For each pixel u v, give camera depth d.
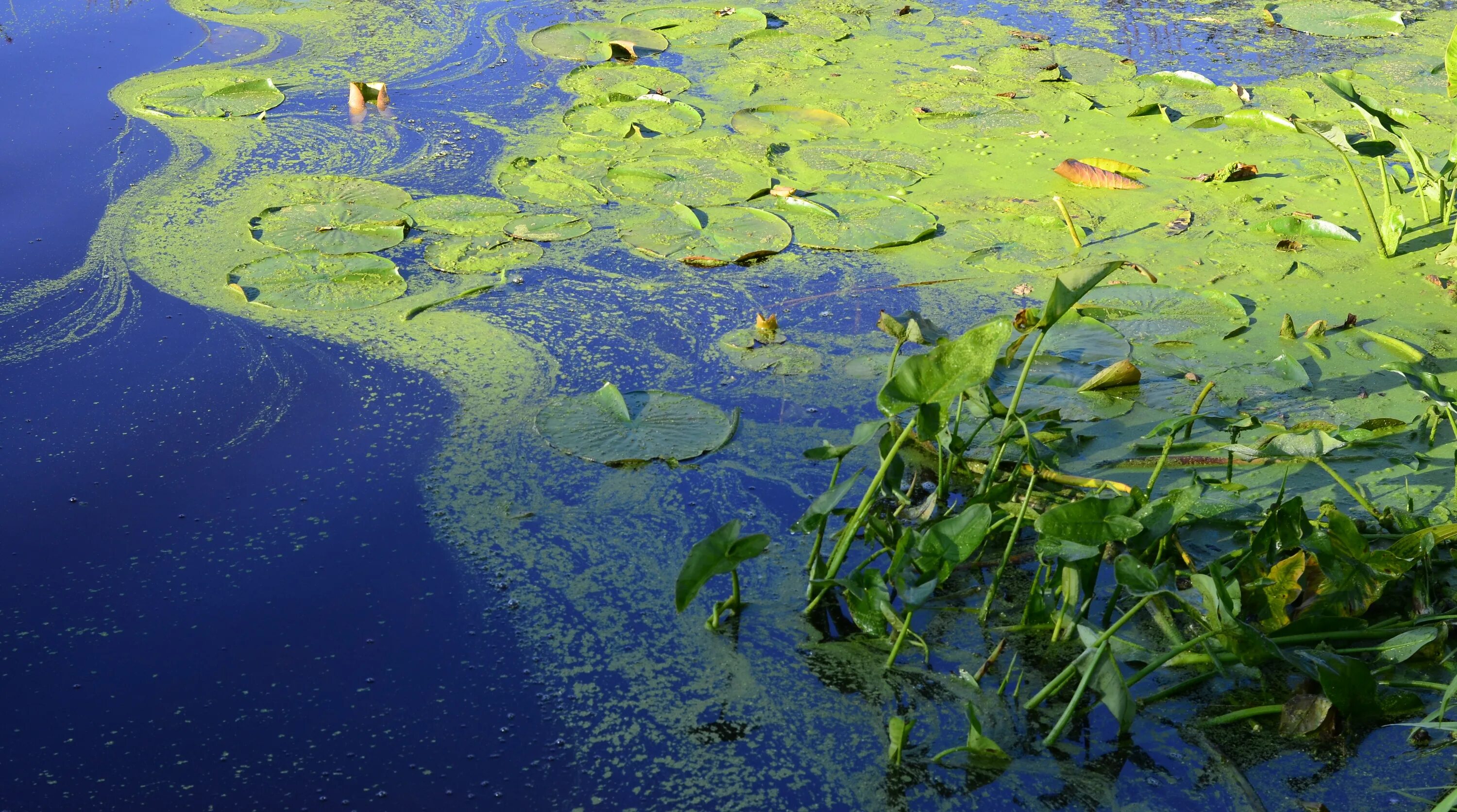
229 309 3.22
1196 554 2.26
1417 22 5.76
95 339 3.06
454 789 1.80
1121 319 3.15
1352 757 1.82
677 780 1.82
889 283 3.40
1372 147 3.30
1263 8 6.08
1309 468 2.52
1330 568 2.03
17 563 2.27
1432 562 2.17
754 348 3.06
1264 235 3.66
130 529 2.37
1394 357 2.95
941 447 2.36
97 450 2.61
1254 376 2.86
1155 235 3.66
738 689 1.99
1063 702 1.93
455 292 3.33
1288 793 1.76
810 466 2.58
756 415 2.77
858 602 2.06
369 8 6.11
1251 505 2.38
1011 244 3.61
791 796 1.79
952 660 2.03
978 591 2.19
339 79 5.07
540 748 1.88
